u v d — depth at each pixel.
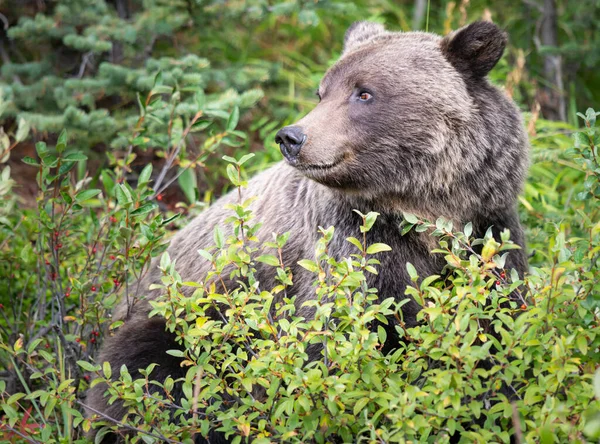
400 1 22.00
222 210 10.68
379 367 6.96
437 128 8.81
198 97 11.16
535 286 7.30
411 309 8.76
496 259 7.20
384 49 9.16
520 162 9.14
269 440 6.78
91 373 9.81
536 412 6.57
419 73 8.94
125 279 9.94
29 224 12.39
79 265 11.51
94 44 14.17
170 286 7.55
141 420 8.28
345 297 7.04
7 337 10.63
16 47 16.77
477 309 6.81
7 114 14.32
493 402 8.13
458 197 8.92
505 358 6.68
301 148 8.72
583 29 18.75
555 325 6.82
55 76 14.96
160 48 17.02
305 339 6.91
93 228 10.99
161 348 9.59
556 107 17.61
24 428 8.05
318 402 6.87
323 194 9.09
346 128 8.88
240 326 7.50
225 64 16.22
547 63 18.00
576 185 13.61
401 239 8.93
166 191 16.34
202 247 10.65
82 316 9.60
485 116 8.97
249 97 13.55
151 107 11.21
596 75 19.72
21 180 16.19
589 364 6.98
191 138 16.00
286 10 14.38
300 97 17.67
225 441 9.26
